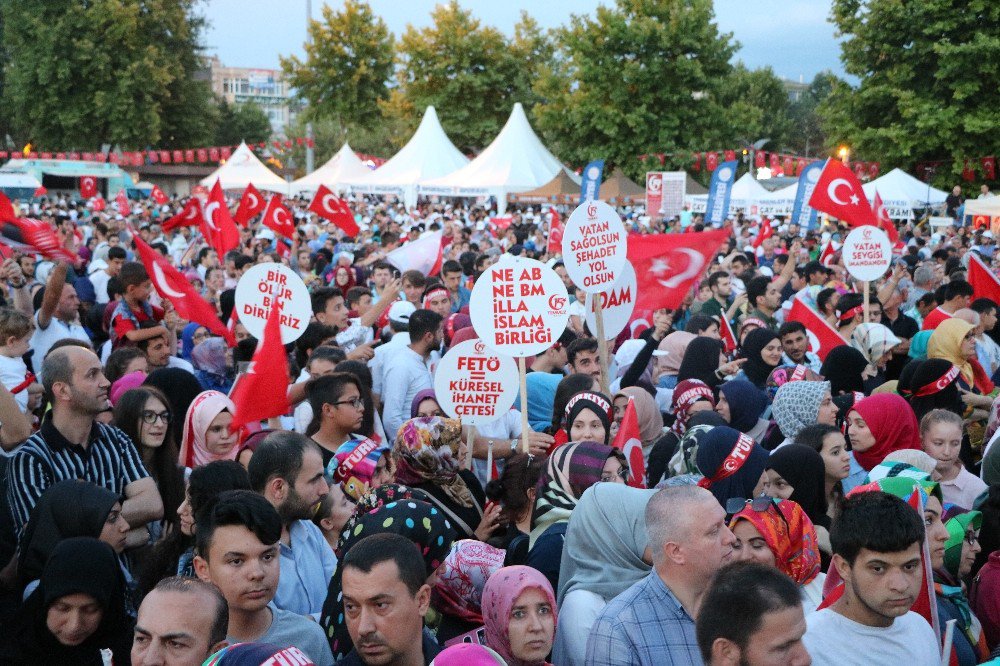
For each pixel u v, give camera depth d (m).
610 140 43.59
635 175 42.88
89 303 12.02
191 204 17.22
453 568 4.04
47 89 55.22
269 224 16.47
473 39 53.62
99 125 56.31
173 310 8.34
